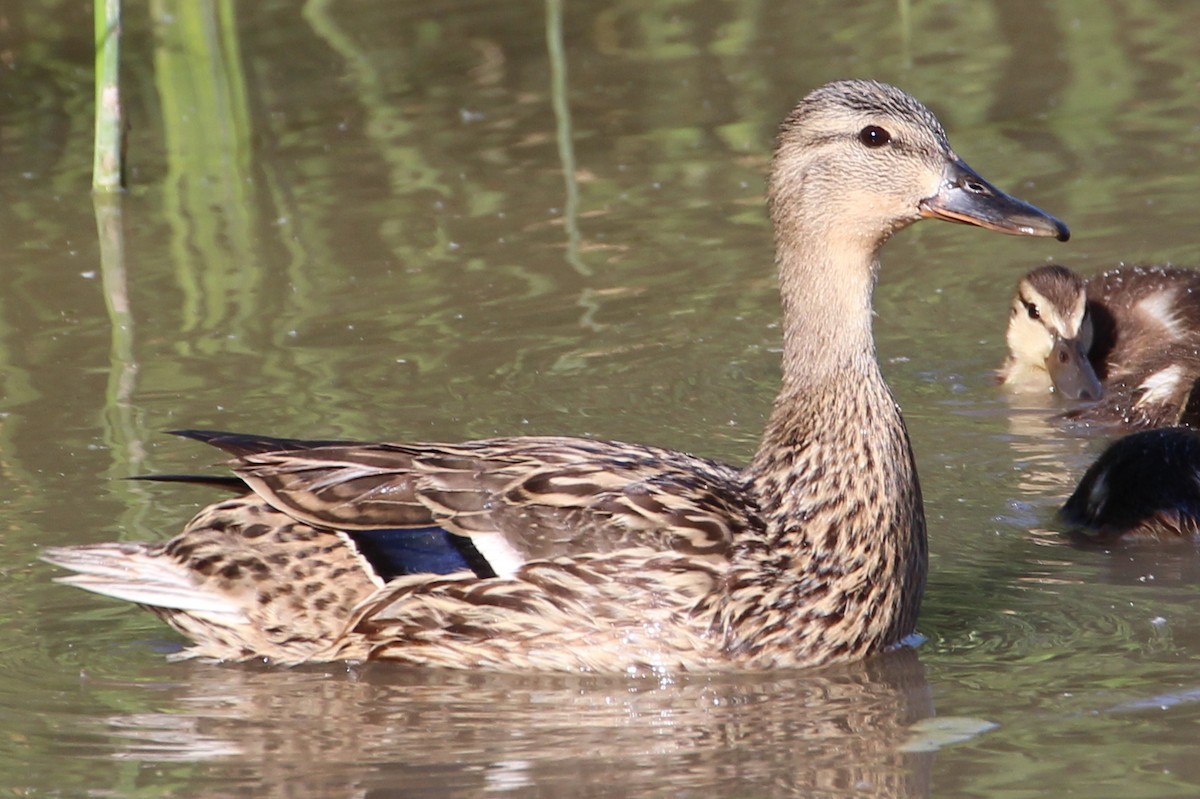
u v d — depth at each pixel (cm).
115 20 1784
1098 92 2027
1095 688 889
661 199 1745
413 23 2377
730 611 924
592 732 855
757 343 1411
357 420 1251
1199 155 1806
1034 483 1203
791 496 957
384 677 935
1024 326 1405
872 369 970
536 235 1658
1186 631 962
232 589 945
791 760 818
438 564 939
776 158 1016
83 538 1073
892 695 896
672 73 2167
